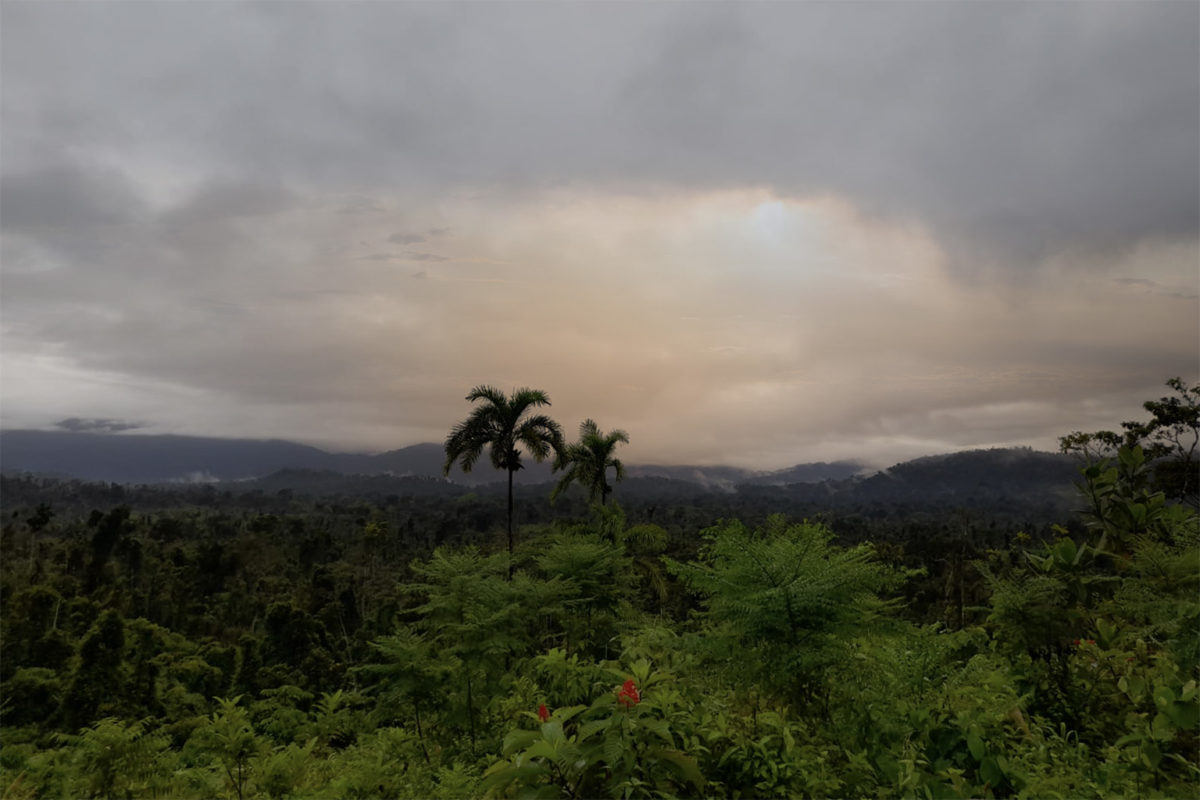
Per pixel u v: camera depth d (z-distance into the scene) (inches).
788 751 153.0
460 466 874.8
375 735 323.9
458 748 305.6
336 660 1530.5
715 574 193.3
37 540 3110.2
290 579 2770.7
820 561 192.4
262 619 2194.9
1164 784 147.3
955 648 201.3
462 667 325.1
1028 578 216.8
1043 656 203.5
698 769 142.3
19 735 764.0
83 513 6451.8
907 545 2118.6
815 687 186.1
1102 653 192.1
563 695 220.4
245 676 1219.9
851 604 186.1
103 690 936.9
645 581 705.6
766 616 176.6
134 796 277.9
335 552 3248.0
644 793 135.8
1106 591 220.1
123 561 2498.8
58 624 1525.6
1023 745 165.9
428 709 325.7
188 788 269.7
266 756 267.1
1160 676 187.8
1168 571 192.5
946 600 904.3
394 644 341.1
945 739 158.1
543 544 740.7
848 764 159.3
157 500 7682.1
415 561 396.5
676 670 194.9
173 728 624.1
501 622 347.9
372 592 2384.4
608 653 437.7
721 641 187.5
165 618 2081.7
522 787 138.5
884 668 179.5
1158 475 766.5
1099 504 272.4
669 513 4498.0
